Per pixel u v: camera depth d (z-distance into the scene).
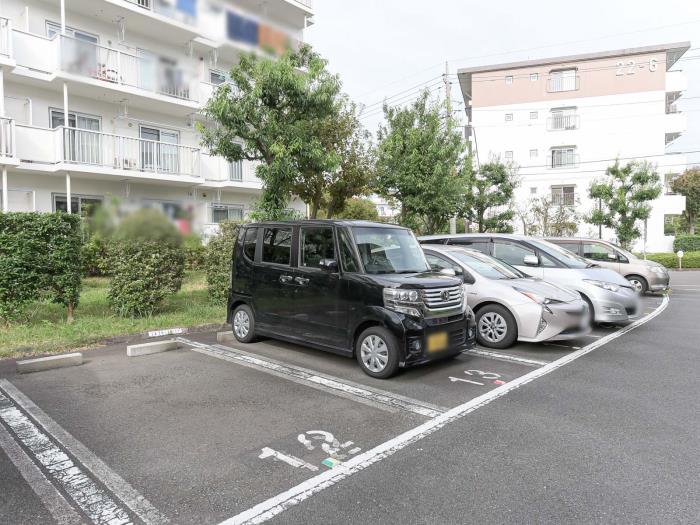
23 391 4.60
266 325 6.27
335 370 5.39
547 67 30.17
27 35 12.80
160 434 3.62
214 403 4.30
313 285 5.62
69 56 13.16
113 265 7.78
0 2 13.11
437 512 2.58
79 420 3.89
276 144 7.78
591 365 5.66
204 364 5.63
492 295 6.48
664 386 4.83
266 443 3.47
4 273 6.68
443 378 5.12
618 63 29.00
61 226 7.13
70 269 7.25
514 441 3.51
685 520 2.50
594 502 2.68
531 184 30.50
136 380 4.98
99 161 13.84
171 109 16.42
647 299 12.12
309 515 2.55
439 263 7.16
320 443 3.48
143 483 2.90
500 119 31.08
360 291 5.14
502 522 2.49
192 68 16.50
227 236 9.32
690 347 6.64
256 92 7.66
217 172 17.45
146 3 15.48
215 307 9.00
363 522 2.49
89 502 2.69
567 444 3.45
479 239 9.06
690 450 3.34
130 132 16.00
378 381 4.98
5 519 2.51
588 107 29.58
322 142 10.59
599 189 19.53
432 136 12.48
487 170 18.53
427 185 12.05
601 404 4.30
